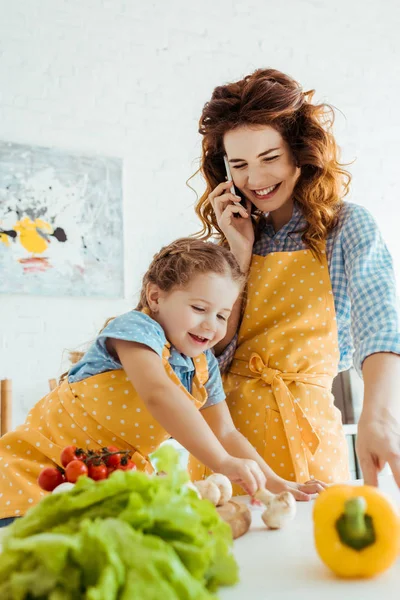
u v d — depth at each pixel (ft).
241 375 4.12
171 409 3.03
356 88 11.34
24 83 9.05
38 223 8.79
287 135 4.09
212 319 3.60
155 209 9.57
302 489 3.27
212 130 4.25
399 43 11.76
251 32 10.67
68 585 1.36
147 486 1.59
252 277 4.23
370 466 2.73
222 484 2.52
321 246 4.08
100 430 3.49
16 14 9.14
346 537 1.84
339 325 4.12
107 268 9.08
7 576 1.43
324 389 3.99
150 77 9.83
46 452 3.49
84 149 9.25
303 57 11.03
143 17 9.92
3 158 8.73
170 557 1.41
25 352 8.52
